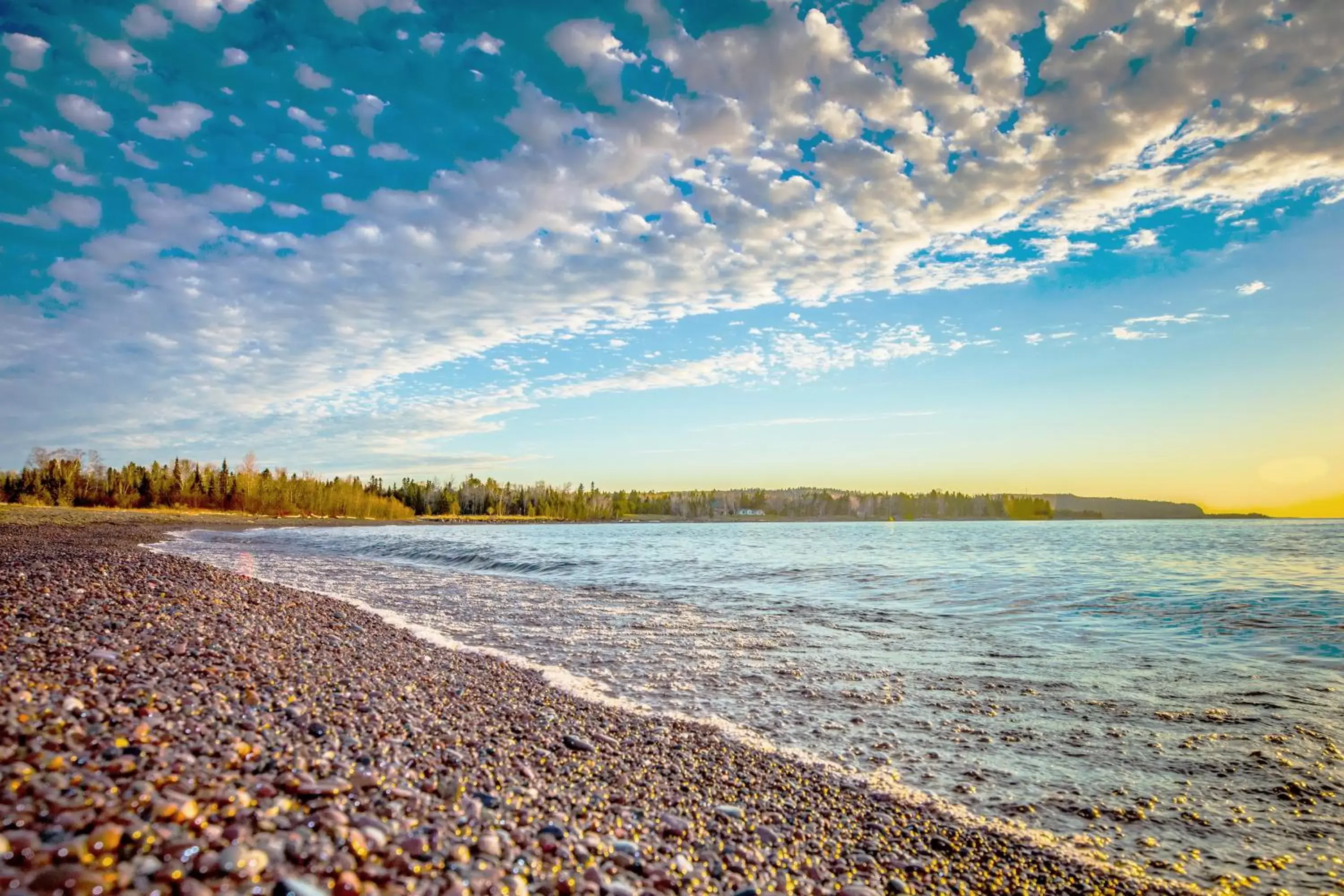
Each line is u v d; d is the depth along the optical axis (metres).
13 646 6.71
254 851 3.54
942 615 18.86
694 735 8.45
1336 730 8.88
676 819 5.76
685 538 79.75
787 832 5.92
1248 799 6.91
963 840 6.03
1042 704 10.17
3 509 70.31
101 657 6.75
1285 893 5.23
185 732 5.07
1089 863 5.68
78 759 4.17
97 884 2.99
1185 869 5.60
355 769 5.12
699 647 14.16
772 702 10.22
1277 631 15.96
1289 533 90.25
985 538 78.94
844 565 35.88
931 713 9.73
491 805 5.27
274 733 5.58
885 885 5.19
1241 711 9.78
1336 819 6.46
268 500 136.38
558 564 34.84
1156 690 10.90
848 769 7.61
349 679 8.31
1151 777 7.47
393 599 20.03
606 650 13.62
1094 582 26.86
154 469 125.88
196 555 29.33
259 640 9.52
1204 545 58.25
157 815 3.63
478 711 8.20
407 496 193.00
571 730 8.06
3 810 3.41
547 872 4.38
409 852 4.06
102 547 25.12
